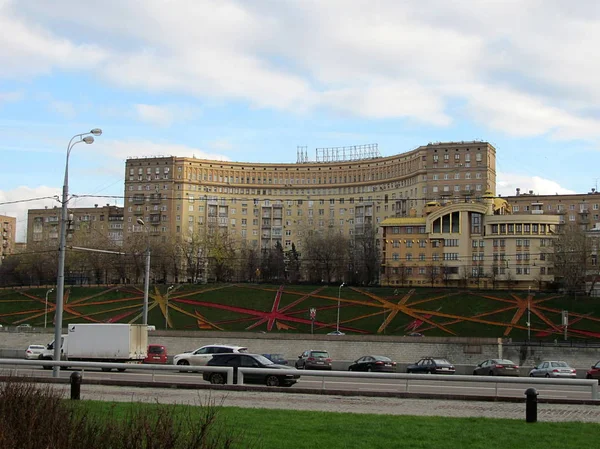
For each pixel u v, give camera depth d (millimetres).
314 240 179500
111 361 67000
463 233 163875
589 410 32531
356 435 24484
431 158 198000
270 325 121562
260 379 44062
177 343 94875
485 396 35469
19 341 104812
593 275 147750
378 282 177250
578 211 197500
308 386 44125
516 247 158875
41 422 18672
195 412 27703
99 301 139000
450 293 132375
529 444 23359
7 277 178000
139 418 18547
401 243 169125
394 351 88312
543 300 125375
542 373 63375
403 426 26234
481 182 193625
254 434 24109
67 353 67375
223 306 132500
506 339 87125
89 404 28922
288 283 163750
